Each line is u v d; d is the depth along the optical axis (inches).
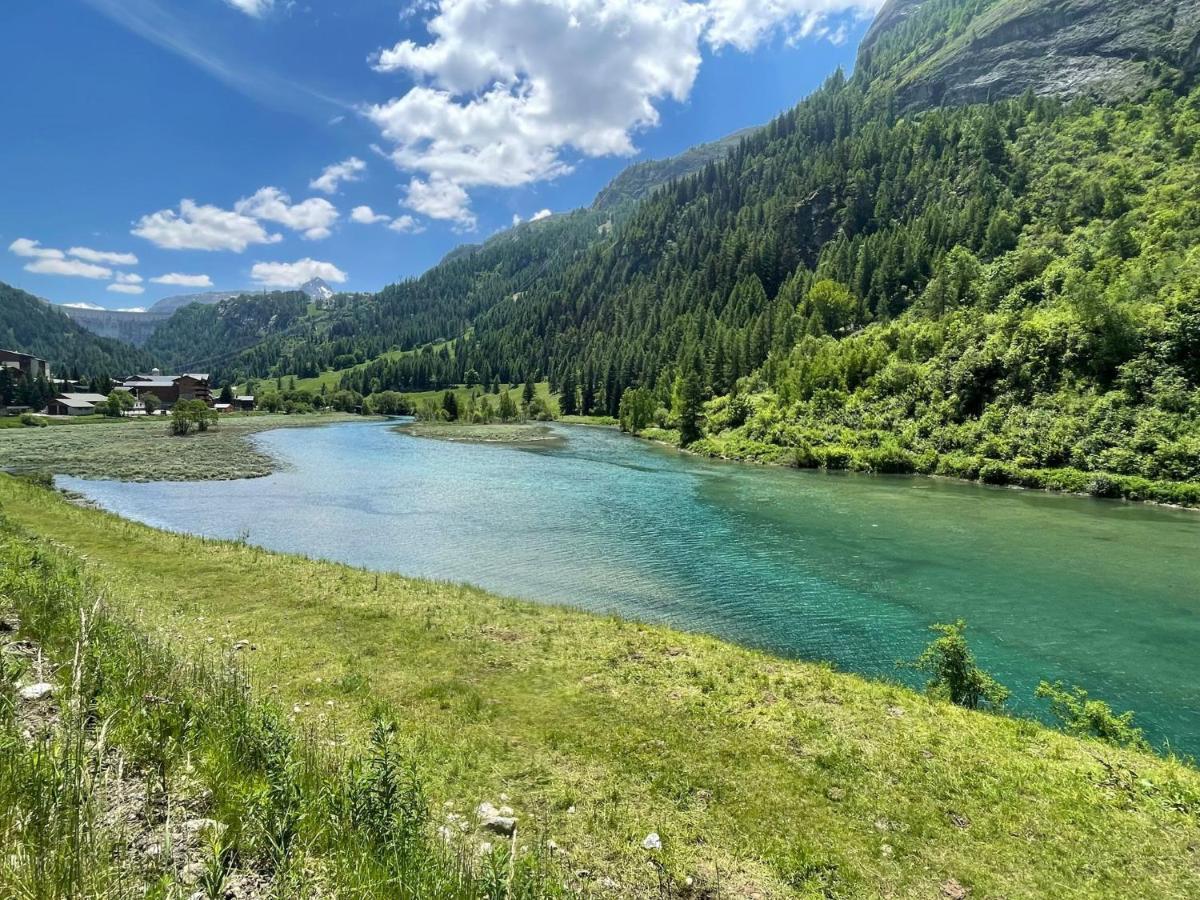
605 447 3390.7
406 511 1610.5
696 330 5807.1
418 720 429.7
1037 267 3794.3
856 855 312.3
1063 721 563.2
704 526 1460.4
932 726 458.6
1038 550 1268.5
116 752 253.0
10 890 158.1
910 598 983.6
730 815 341.4
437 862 229.9
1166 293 2509.8
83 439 3287.4
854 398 3085.6
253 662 505.4
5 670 295.3
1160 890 295.4
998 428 2413.9
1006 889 292.8
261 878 199.9
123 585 681.6
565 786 359.6
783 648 793.6
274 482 2070.6
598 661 571.2
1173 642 824.9
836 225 6855.3
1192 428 1959.9
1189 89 5885.8
